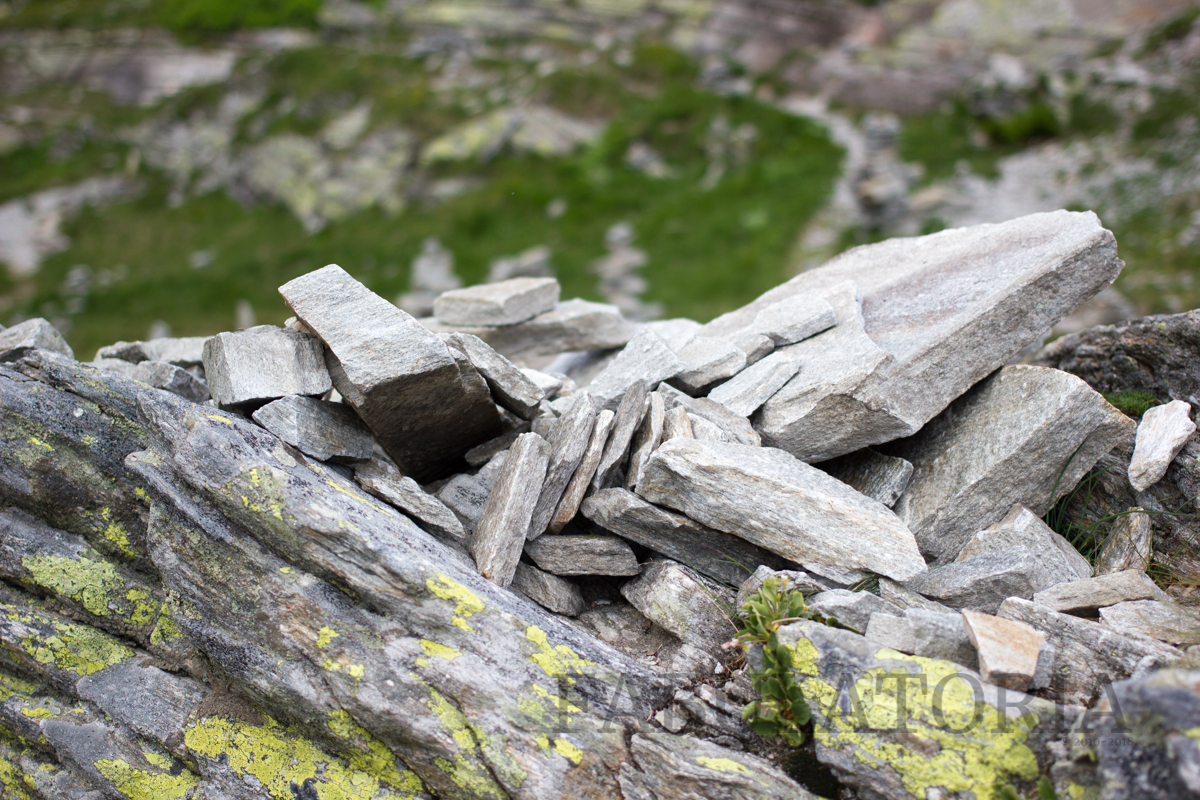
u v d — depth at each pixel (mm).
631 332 6285
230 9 25719
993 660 2826
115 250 19781
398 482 3768
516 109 19812
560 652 3256
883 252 5633
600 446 4012
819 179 16969
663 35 22984
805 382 4387
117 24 26578
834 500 3625
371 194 19250
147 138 22672
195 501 3402
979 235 5121
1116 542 4141
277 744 3391
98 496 3760
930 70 20078
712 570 3854
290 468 3414
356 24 24781
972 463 4043
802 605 3275
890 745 2836
